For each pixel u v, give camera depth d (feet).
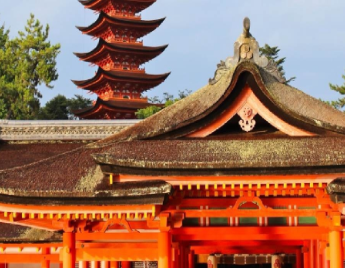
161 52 303.27
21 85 332.60
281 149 68.39
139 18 307.58
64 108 336.90
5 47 349.82
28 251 85.30
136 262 115.14
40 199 67.36
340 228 68.59
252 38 80.89
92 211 67.92
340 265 68.69
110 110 287.89
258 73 68.80
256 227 73.56
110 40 303.89
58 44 342.44
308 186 66.80
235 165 65.00
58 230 78.13
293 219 74.69
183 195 70.18
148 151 69.82
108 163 66.18
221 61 81.00
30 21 347.15
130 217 69.92
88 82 300.20
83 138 109.81
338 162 64.13
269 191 69.46
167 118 76.38
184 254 88.48
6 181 69.31
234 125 72.64
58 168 73.05
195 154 68.44
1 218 70.38
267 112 70.08
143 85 297.53
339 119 74.18
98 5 313.94
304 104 76.28
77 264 101.50
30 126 110.01
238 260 104.06
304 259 89.25
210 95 78.13
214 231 73.67
